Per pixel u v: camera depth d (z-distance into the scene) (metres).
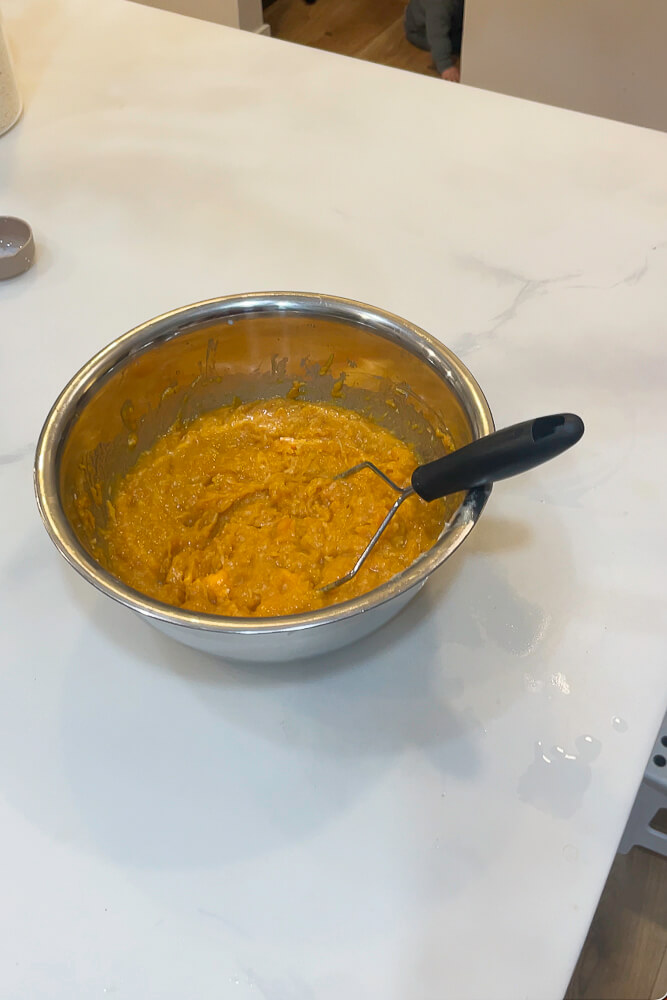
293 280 0.88
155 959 0.48
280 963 0.48
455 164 1.01
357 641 0.60
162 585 0.65
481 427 0.57
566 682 0.59
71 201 0.99
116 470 0.71
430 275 0.89
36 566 0.66
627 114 1.81
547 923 0.49
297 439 0.76
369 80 1.14
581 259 0.90
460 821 0.53
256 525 0.69
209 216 0.96
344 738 0.56
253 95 1.12
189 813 0.54
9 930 0.49
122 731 0.57
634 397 0.77
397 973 0.47
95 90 1.14
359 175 1.00
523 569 0.65
